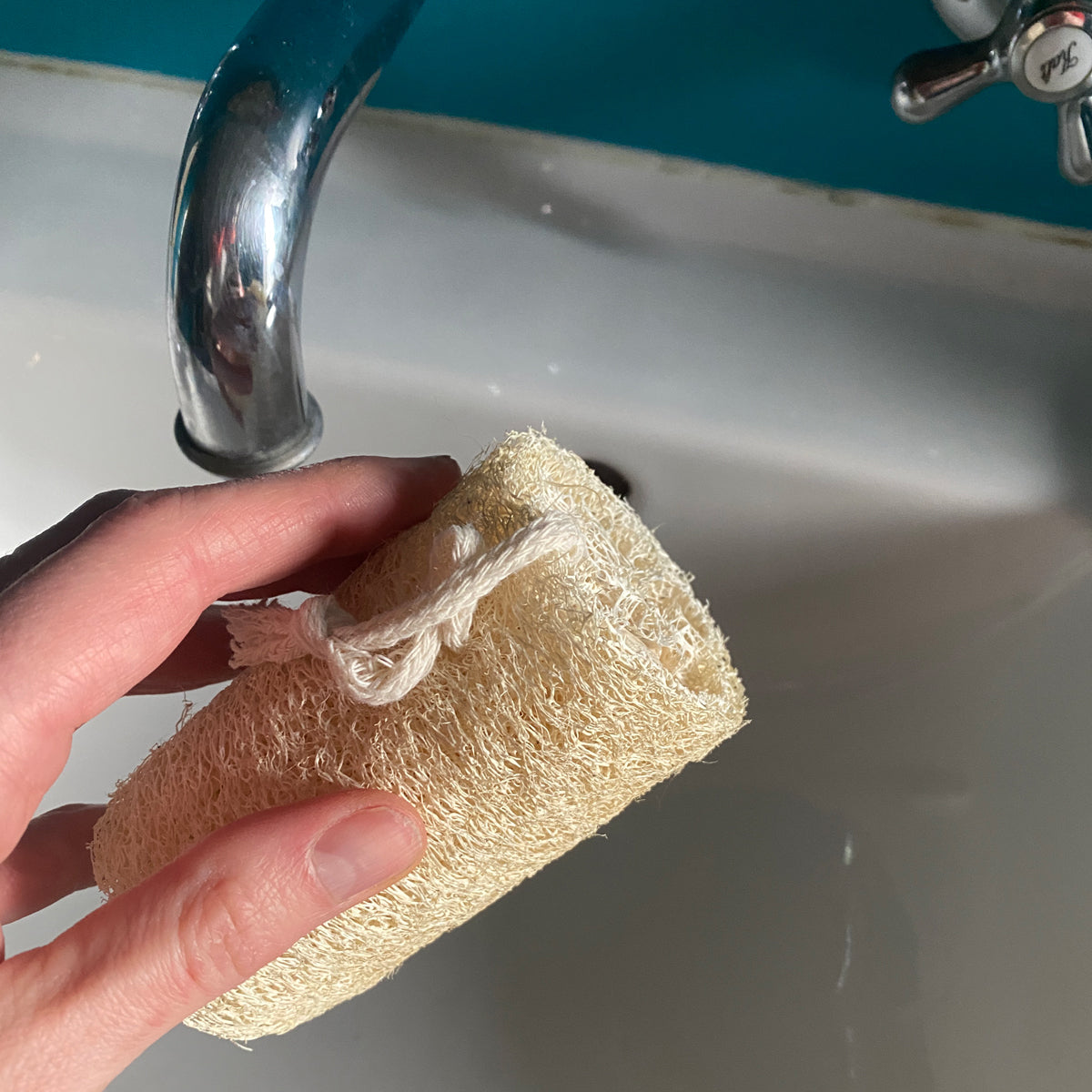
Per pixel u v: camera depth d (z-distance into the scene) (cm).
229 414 21
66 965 17
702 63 25
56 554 19
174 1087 27
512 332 25
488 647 17
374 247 26
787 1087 24
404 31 20
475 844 18
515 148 28
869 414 24
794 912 26
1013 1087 22
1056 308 26
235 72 19
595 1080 25
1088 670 23
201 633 24
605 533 18
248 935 17
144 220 26
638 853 27
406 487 21
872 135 26
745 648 28
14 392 26
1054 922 22
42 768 18
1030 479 23
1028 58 20
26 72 28
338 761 17
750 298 26
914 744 26
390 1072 26
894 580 26
